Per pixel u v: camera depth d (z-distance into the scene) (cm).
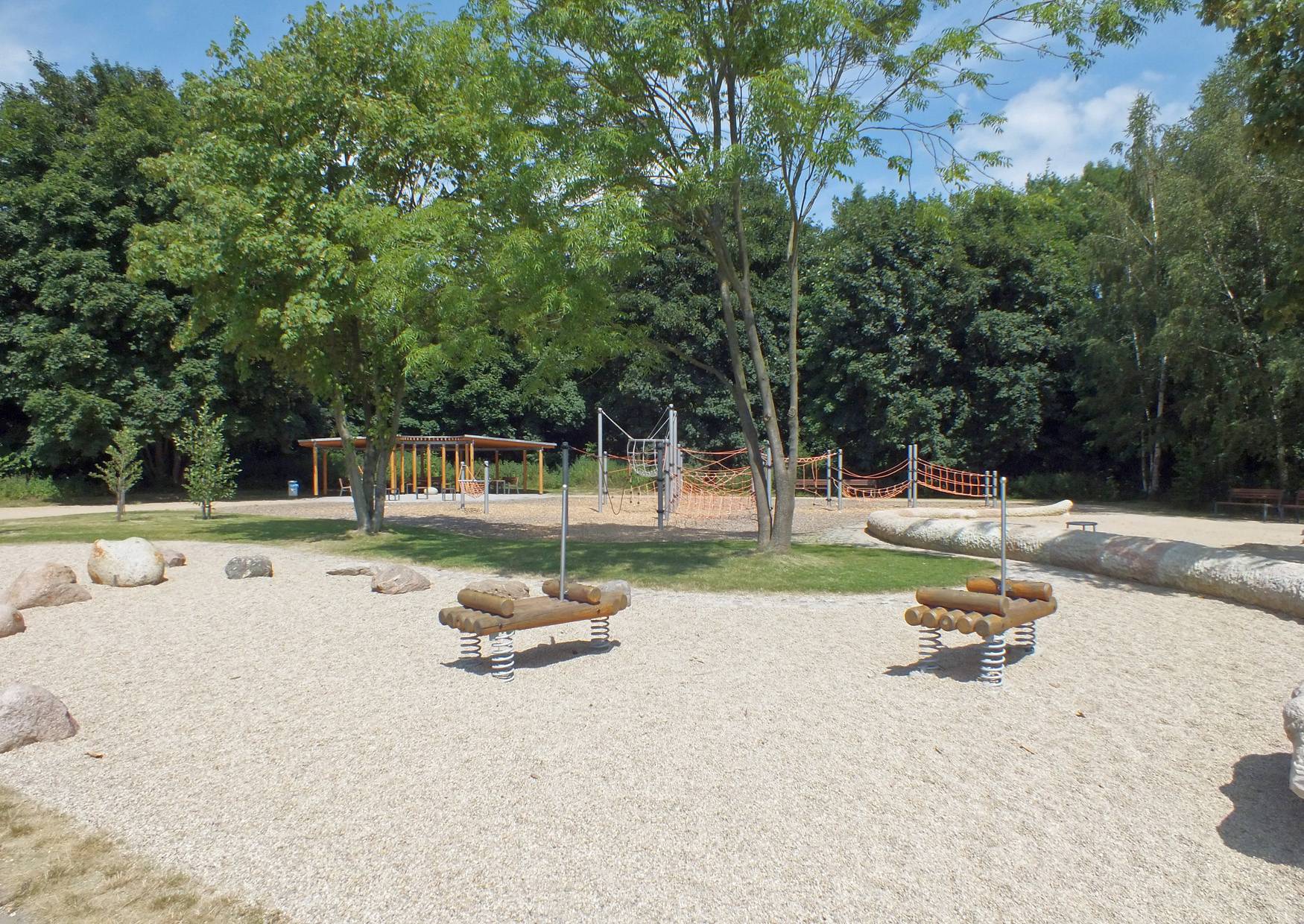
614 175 1162
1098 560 1202
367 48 1678
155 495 3456
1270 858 382
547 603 723
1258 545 1516
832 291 3675
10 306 3159
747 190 1463
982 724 561
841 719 568
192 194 1680
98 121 3212
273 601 1026
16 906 338
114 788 455
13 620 841
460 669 698
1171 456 3406
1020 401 3425
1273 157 1195
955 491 3459
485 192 1309
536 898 346
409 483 4119
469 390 4531
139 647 784
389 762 492
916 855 382
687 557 1340
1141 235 2947
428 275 1348
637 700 609
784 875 364
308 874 365
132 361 3164
